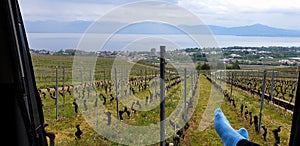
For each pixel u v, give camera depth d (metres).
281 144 1.18
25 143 0.99
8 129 0.96
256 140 1.25
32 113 1.00
